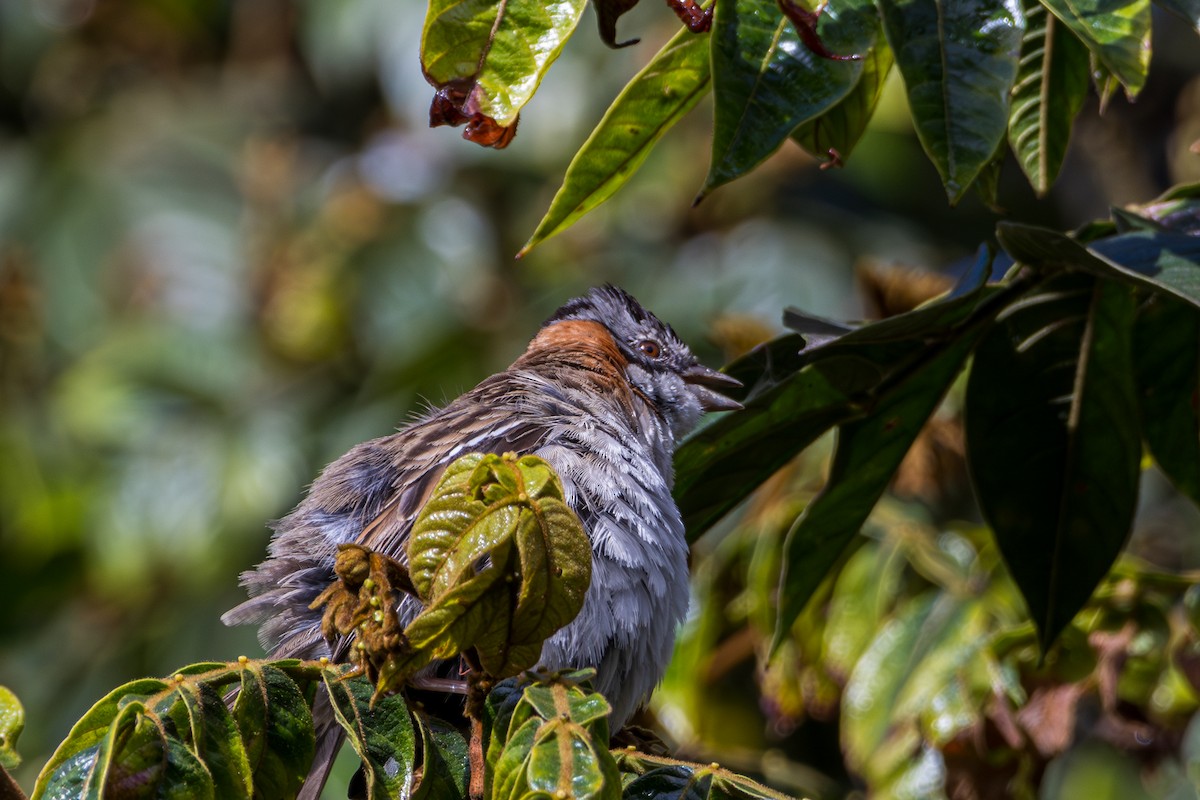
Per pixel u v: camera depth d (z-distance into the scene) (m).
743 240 14.97
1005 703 8.62
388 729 5.15
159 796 4.65
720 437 7.44
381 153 16.30
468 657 5.16
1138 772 10.67
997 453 7.44
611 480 7.16
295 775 5.09
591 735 4.57
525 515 4.71
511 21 4.97
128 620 14.77
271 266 15.74
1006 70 4.96
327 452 14.84
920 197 15.62
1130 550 13.44
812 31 4.88
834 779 11.59
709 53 5.67
